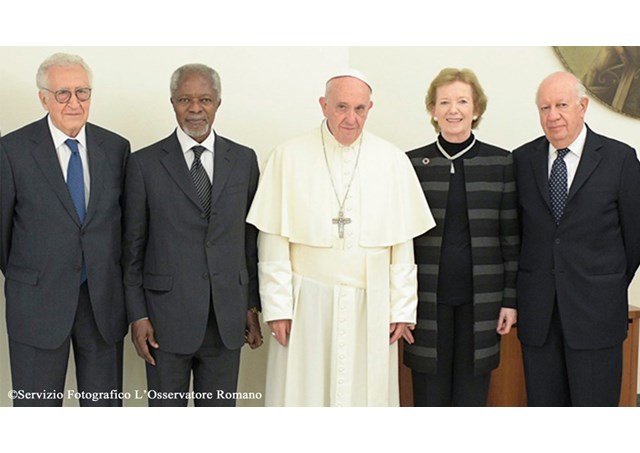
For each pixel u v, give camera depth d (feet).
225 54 12.28
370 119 14.78
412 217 10.18
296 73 12.59
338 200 10.14
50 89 9.37
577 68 14.25
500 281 10.30
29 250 9.43
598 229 9.84
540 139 10.36
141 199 9.75
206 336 10.07
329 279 10.12
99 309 9.63
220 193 9.83
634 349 11.55
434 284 10.22
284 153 10.40
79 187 9.66
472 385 10.45
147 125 12.00
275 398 10.46
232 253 9.95
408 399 11.94
